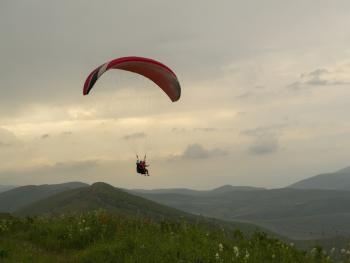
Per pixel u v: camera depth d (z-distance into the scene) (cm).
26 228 2034
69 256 1631
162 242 1552
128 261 1388
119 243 1555
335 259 1443
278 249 1566
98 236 1791
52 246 1770
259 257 1465
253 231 1772
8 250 1655
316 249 1505
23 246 1752
